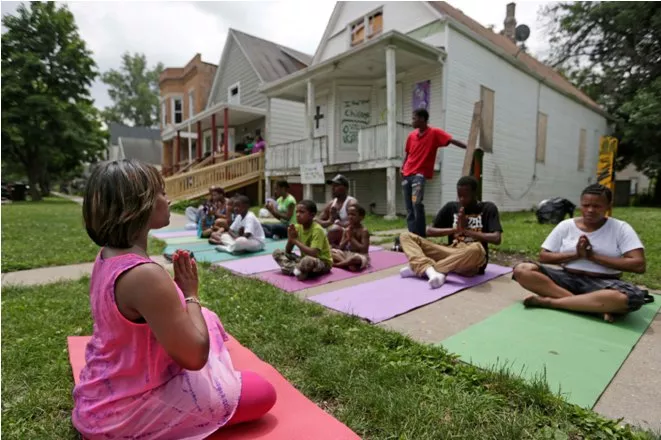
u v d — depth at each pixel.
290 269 4.22
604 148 5.79
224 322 2.74
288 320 2.76
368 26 12.60
